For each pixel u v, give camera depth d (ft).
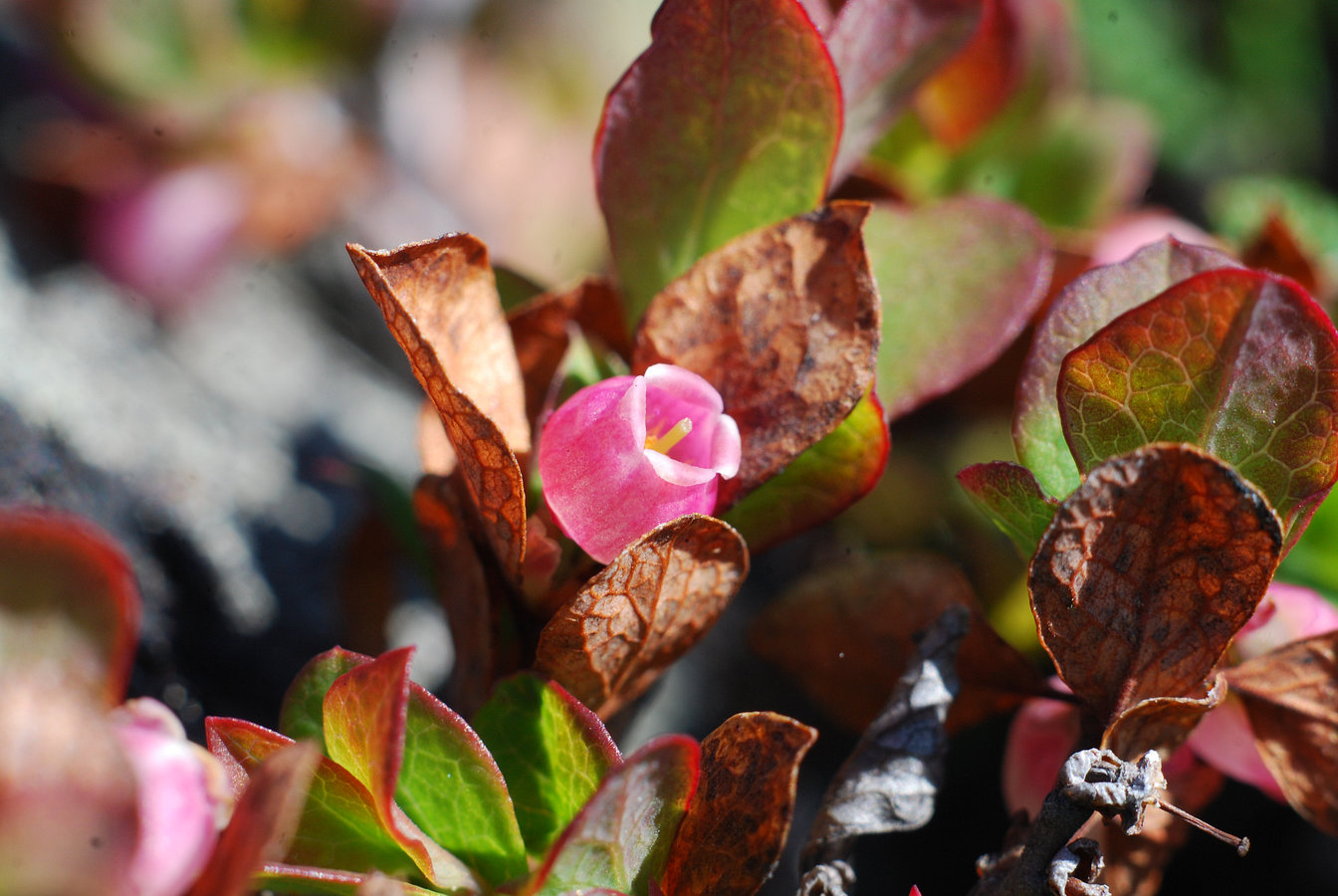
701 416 0.36
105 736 0.32
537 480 0.37
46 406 0.45
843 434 0.37
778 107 0.38
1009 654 0.38
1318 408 0.35
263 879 0.33
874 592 0.40
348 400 0.57
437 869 0.34
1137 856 0.38
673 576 0.35
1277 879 0.45
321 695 0.35
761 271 0.37
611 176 0.38
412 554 0.42
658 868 0.35
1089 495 0.34
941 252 0.39
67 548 0.32
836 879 0.36
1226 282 0.35
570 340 0.39
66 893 0.32
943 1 0.39
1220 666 0.37
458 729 0.34
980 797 0.47
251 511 0.47
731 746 0.35
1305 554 0.41
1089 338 0.36
